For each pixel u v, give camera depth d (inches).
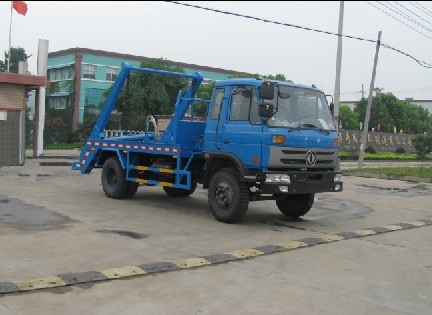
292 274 229.1
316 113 353.4
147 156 431.2
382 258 268.4
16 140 700.7
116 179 438.6
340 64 778.8
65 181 558.3
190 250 265.0
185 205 425.1
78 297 185.6
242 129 334.6
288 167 330.3
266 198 355.3
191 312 176.4
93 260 234.5
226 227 335.6
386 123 2126.0
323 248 285.4
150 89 1318.9
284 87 338.0
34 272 211.0
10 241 261.1
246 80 339.9
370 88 958.4
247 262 246.4
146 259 241.6
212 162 360.5
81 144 1427.2
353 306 189.9
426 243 314.2
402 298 201.9
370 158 1517.0
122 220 341.1
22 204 381.1
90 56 1632.6
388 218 410.3
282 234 320.5
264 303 188.9
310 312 181.5
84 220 332.5
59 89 1660.9
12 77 683.4
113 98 467.8
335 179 353.4
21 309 171.0
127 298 187.3
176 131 381.1
